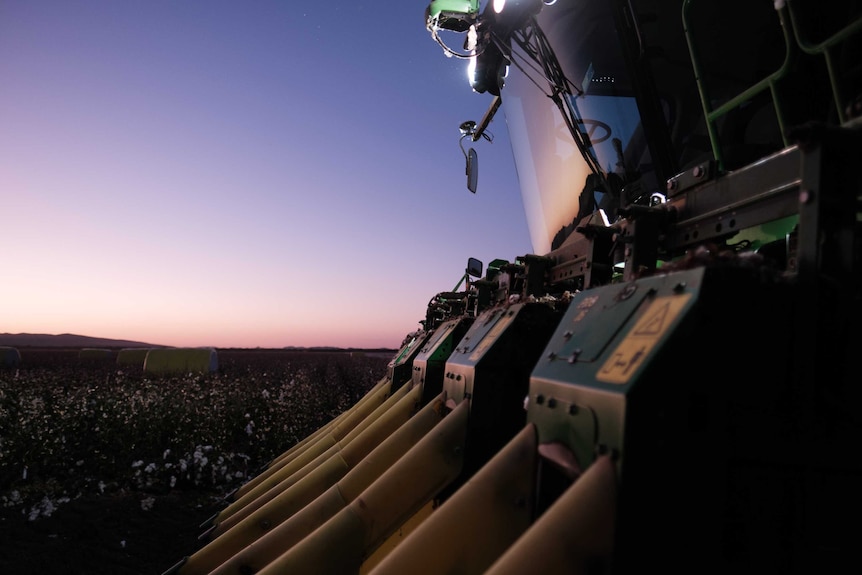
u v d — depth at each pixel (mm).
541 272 4023
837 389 1463
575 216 5570
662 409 1372
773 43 3928
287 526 3406
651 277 1767
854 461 1456
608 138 4992
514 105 6285
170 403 12906
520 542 1394
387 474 2867
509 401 2977
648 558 1333
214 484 9188
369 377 26172
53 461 9531
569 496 1401
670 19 4441
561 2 5035
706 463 1385
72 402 13203
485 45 5996
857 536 1439
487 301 5199
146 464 9914
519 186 6539
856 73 2229
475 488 1958
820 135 1482
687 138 4465
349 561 2699
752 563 1399
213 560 4055
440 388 4512
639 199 4770
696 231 2311
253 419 13547
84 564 5879
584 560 1331
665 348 1393
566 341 1993
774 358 1465
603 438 1450
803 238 1522
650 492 1349
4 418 11625
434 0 6055
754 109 3994
